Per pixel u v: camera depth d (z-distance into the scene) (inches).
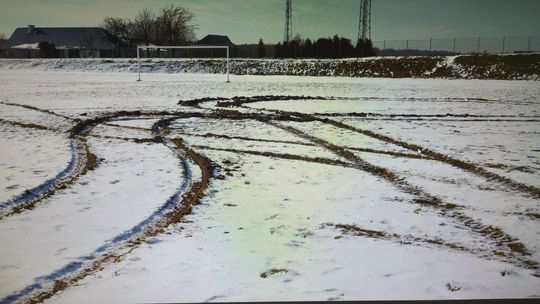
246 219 269.7
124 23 3275.1
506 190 339.3
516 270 207.2
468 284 192.1
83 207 283.6
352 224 265.3
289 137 553.3
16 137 523.2
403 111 820.0
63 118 667.4
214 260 211.9
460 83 1692.9
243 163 418.6
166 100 945.5
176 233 245.4
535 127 647.8
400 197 321.1
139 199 302.4
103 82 1523.1
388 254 222.8
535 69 1905.8
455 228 261.7
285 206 296.2
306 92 1227.9
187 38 3447.3
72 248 222.8
